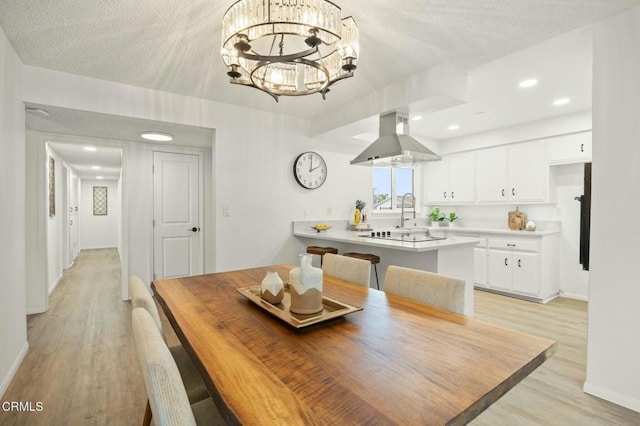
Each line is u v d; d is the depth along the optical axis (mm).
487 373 899
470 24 2016
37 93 2566
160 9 1845
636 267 1848
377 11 1882
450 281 1521
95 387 2123
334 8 1477
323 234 3926
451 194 5414
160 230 4219
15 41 2184
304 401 770
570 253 4281
